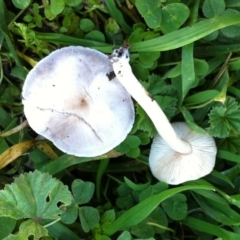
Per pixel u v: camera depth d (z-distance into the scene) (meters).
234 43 0.21
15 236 0.19
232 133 0.21
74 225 0.21
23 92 0.19
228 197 0.21
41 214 0.19
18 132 0.22
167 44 0.20
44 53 0.21
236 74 0.22
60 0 0.19
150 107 0.18
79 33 0.21
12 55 0.21
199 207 0.22
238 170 0.22
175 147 0.19
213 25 0.19
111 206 0.22
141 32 0.20
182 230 0.22
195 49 0.21
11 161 0.21
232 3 0.20
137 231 0.21
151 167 0.21
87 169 0.22
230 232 0.21
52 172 0.21
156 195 0.20
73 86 0.19
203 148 0.20
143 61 0.20
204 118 0.22
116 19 0.21
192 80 0.20
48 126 0.19
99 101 0.19
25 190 0.19
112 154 0.21
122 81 0.16
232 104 0.20
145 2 0.19
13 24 0.21
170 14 0.19
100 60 0.19
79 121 0.19
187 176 0.21
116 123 0.19
